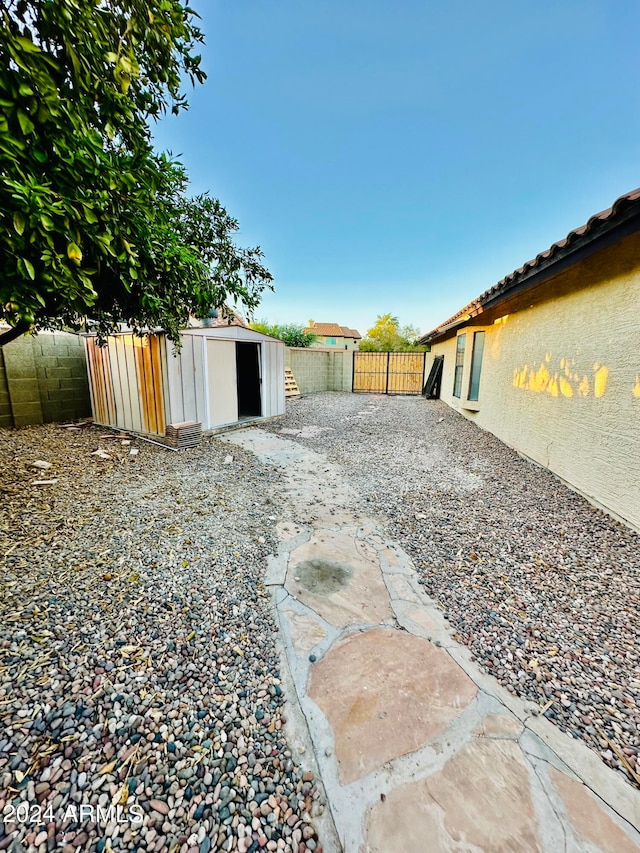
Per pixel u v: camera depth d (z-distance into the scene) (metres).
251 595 2.39
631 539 3.05
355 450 6.18
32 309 1.99
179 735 1.49
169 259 3.15
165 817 1.23
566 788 1.33
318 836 1.20
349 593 2.44
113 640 1.94
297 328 18.28
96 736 1.46
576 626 2.13
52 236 1.90
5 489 3.91
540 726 1.56
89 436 6.51
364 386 16.09
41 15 1.51
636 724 1.57
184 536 3.09
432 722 1.58
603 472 3.55
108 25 1.71
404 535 3.22
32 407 7.06
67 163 1.73
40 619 2.05
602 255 3.51
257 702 1.66
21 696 1.60
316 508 3.79
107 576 2.48
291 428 8.01
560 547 2.98
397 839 1.19
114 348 6.79
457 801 1.29
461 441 6.67
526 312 5.30
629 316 3.16
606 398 3.49
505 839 1.18
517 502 3.88
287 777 1.37
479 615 2.24
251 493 4.16
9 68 1.42
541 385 4.84
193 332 6.62
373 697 1.69
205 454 5.79
